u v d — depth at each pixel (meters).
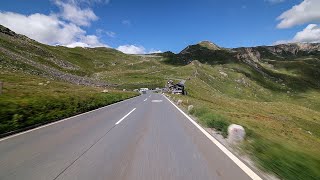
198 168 6.81
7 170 6.59
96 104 27.89
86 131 12.47
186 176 6.20
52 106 20.09
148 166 6.97
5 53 103.75
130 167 6.88
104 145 9.48
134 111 23.06
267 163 7.31
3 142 9.87
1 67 83.19
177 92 84.69
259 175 6.31
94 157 7.84
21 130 12.43
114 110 23.94
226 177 6.14
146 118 17.89
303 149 9.96
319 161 7.88
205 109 19.28
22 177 6.08
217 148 9.08
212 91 159.38
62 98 27.16
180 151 8.63
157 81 156.75
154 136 11.28
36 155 8.02
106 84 118.81
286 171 6.66
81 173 6.38
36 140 10.27
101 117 18.20
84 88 72.94
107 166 6.95
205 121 14.67
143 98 49.56
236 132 9.95
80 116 18.75
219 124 13.25
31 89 45.75
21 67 93.94
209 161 7.46
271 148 8.93
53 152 8.41
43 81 72.75
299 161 7.50
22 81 65.56
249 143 9.55
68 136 11.15
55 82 78.88
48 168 6.75
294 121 80.56
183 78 183.38
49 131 12.38
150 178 6.05
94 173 6.39
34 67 103.19
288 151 8.65
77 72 191.62
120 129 13.12
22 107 16.77
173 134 11.78
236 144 9.75
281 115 86.81
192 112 20.55
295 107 118.31
